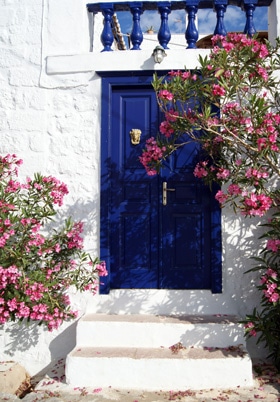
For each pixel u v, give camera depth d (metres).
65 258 4.07
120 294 4.16
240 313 4.06
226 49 3.45
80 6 4.36
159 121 4.36
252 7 4.27
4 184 4.12
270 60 3.88
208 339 3.66
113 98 4.41
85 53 4.31
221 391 3.29
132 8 4.36
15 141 4.32
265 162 3.77
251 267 4.09
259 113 3.45
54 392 3.29
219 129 3.98
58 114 4.32
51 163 4.29
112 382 3.38
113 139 4.39
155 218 4.30
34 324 4.13
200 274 4.22
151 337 3.70
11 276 3.61
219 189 4.17
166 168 4.31
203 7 4.33
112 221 4.31
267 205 3.34
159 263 4.25
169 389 3.35
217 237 4.12
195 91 3.65
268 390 3.28
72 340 4.07
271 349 3.53
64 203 4.26
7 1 4.43
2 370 3.79
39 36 4.38
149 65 4.25
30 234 3.80
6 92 4.36
